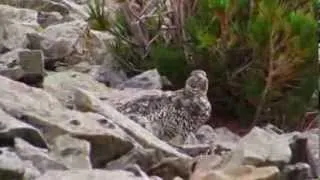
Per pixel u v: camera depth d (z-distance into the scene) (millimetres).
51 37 18156
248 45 15859
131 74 17375
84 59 18125
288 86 15945
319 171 11250
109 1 20062
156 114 12898
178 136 12938
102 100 13391
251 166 10242
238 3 16047
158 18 17453
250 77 15859
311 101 16641
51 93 13492
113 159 10445
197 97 13039
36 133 9844
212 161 10727
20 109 10805
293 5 16797
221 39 16062
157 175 10484
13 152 9188
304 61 15688
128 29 17594
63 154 9727
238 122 16031
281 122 15906
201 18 16562
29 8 23031
